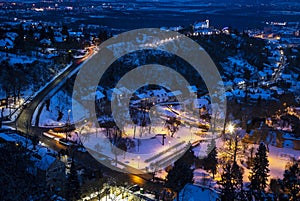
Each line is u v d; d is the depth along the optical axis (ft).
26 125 353.31
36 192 160.76
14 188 150.41
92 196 230.89
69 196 219.00
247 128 389.19
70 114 400.88
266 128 397.39
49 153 273.13
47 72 491.72
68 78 482.69
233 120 417.28
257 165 250.16
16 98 416.05
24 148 242.17
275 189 239.30
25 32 643.04
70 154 299.38
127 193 239.50
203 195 205.26
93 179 252.01
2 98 405.80
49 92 438.81
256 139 363.56
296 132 384.88
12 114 377.09
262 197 215.92
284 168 299.79
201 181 264.93
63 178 230.89
